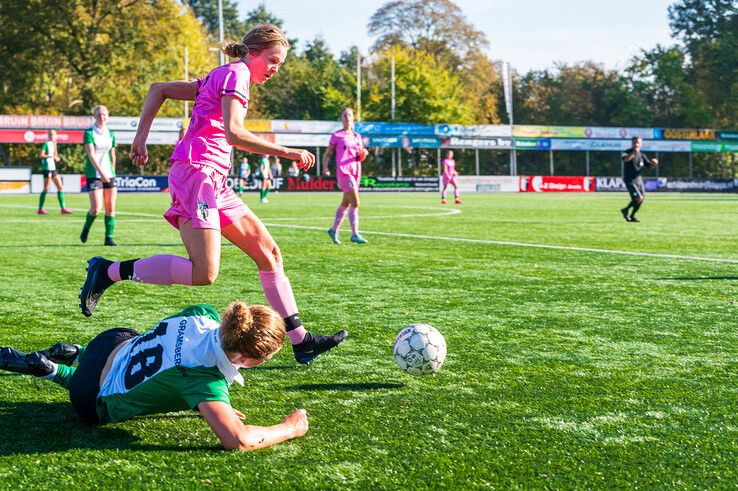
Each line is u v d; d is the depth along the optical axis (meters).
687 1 76.62
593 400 3.77
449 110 58.72
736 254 10.58
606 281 7.81
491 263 9.31
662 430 3.33
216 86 4.12
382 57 61.72
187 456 3.01
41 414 3.51
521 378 4.17
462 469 2.88
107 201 11.03
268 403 3.72
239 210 4.32
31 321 5.58
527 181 51.25
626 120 67.50
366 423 3.42
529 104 71.94
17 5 49.72
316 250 10.74
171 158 4.21
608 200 33.22
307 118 62.66
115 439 3.20
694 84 75.38
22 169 38.31
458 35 72.62
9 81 51.22
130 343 3.31
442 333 5.30
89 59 51.88
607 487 2.72
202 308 3.37
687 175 63.22
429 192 48.25
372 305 6.40
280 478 2.79
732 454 3.05
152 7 53.38
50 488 2.71
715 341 5.11
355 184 11.55
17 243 11.29
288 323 4.41
